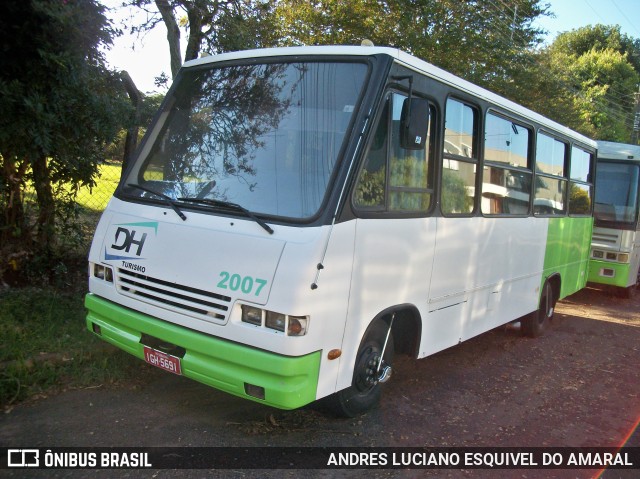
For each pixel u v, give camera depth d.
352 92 3.97
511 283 6.50
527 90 17.72
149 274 3.93
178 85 4.87
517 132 6.30
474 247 5.44
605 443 4.55
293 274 3.39
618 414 5.22
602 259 11.17
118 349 5.08
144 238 4.05
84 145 5.85
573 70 39.06
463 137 5.14
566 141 7.86
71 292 6.27
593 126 29.62
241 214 3.75
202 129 4.48
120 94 6.47
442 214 4.81
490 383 5.76
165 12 7.88
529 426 4.76
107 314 4.15
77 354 4.82
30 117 5.01
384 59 3.98
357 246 3.79
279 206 3.73
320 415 4.46
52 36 5.11
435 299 4.86
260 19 8.94
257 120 4.25
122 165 7.46
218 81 4.64
